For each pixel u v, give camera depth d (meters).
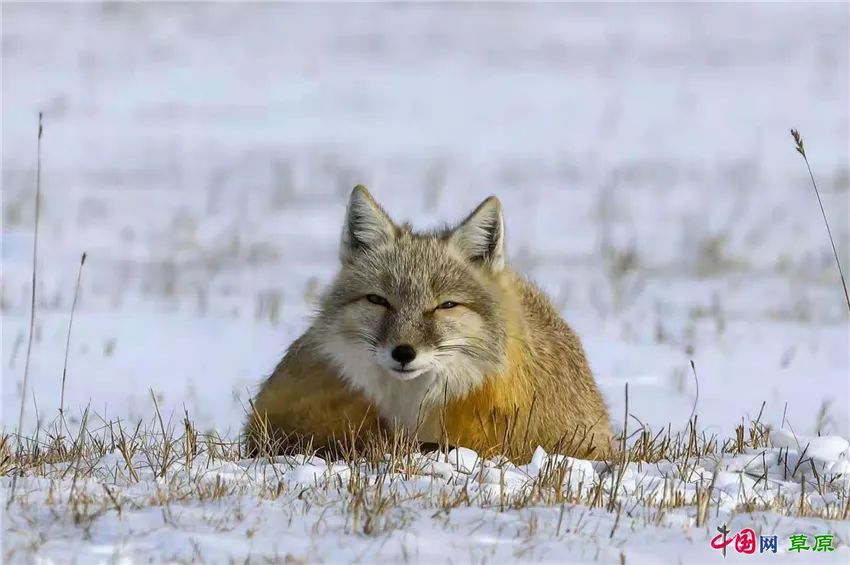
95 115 39.16
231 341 15.33
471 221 9.17
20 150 33.06
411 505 7.09
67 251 21.70
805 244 24.05
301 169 31.81
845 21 62.41
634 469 8.63
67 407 11.67
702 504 7.18
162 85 45.19
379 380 8.77
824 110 42.00
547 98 44.53
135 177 30.38
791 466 8.67
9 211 24.50
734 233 25.00
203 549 6.15
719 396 12.80
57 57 49.41
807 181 31.09
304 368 9.08
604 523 6.87
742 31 60.34
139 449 8.93
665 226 25.69
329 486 7.56
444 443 8.67
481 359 8.70
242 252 22.27
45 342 14.77
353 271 9.02
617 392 12.84
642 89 46.41
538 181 30.73
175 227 24.56
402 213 25.53
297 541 6.32
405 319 8.52
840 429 11.38
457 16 63.91
